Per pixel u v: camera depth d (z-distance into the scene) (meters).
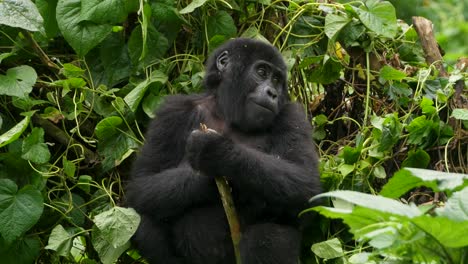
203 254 9.25
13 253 9.49
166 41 10.62
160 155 9.70
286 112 9.88
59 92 10.30
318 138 11.03
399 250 5.92
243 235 8.80
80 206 9.97
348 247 9.97
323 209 5.62
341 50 11.25
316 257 9.68
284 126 9.74
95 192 10.16
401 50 11.50
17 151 9.64
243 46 9.94
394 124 10.23
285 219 9.30
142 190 9.35
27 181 9.72
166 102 10.02
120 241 8.88
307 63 11.01
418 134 10.42
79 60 10.60
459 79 10.90
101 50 10.61
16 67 9.80
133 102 10.05
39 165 9.72
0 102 10.10
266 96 9.57
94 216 9.72
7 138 8.98
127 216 8.98
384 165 10.75
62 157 10.16
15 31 10.30
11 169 9.73
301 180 9.09
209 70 10.20
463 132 10.86
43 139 9.54
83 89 10.15
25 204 9.16
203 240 9.23
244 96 9.76
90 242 10.12
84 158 10.20
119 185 10.29
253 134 9.85
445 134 10.62
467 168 10.87
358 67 11.20
